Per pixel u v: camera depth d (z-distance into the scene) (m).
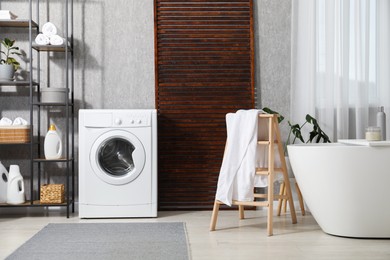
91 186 4.38
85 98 4.93
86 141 4.37
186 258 3.00
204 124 4.93
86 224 4.12
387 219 3.46
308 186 3.63
